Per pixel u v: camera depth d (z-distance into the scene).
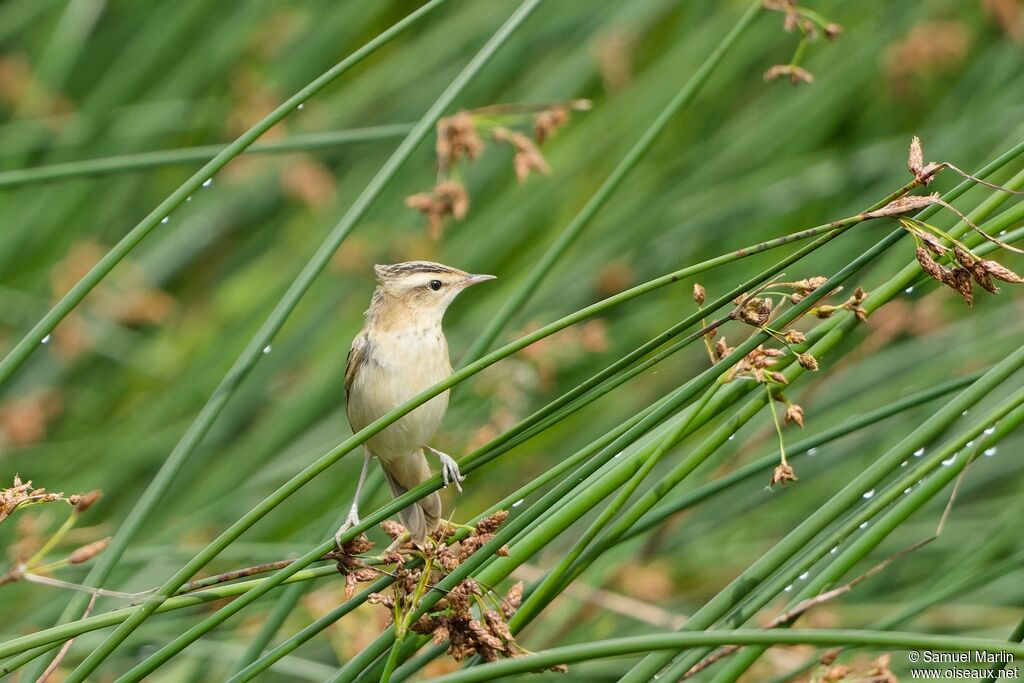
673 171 12.88
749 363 5.71
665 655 6.05
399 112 13.59
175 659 9.62
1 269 13.60
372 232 13.21
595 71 13.18
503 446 6.27
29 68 14.44
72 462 12.36
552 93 13.12
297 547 9.80
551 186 12.89
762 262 12.46
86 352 13.70
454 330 12.19
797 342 5.74
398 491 8.76
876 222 11.98
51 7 14.64
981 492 11.57
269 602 10.08
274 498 5.86
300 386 12.61
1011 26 12.25
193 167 14.28
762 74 13.28
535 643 10.41
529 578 10.49
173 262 14.23
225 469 12.09
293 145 8.70
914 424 11.02
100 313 13.77
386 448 8.31
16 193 13.77
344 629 9.49
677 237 12.61
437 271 8.61
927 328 11.54
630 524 6.10
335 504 11.48
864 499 6.75
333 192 13.54
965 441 5.79
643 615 10.12
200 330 13.81
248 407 12.62
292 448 12.14
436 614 6.16
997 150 10.87
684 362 12.00
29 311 13.59
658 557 11.45
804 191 12.59
